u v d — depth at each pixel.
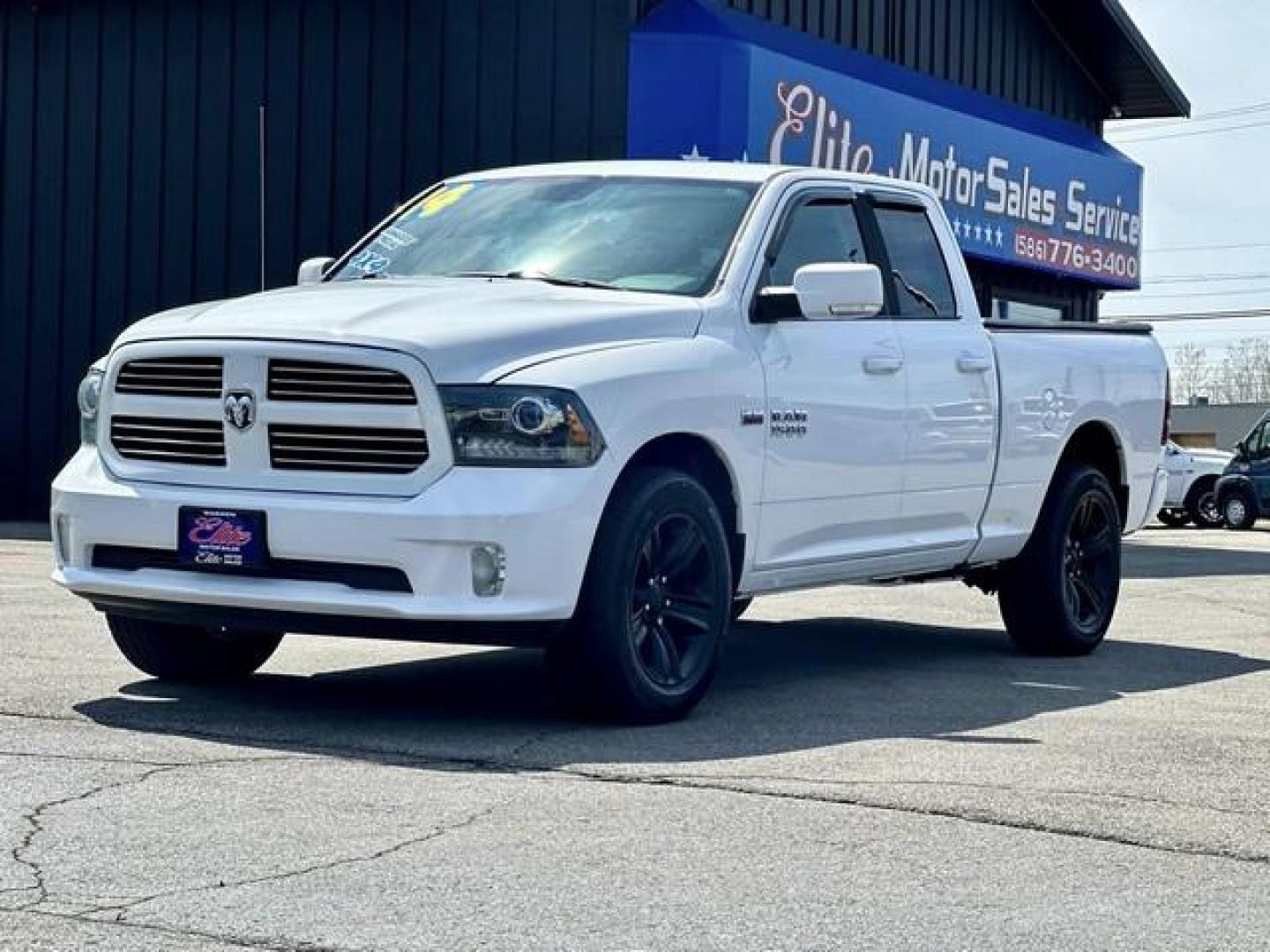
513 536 6.55
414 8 18.92
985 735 7.07
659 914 4.49
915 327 8.73
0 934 4.23
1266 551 21.44
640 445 6.95
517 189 8.54
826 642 10.34
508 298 7.21
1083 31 25.16
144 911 4.42
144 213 19.97
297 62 19.38
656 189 8.25
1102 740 7.03
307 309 7.00
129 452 7.11
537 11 18.44
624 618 6.88
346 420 6.67
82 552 7.17
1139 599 13.93
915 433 8.55
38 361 20.36
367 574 6.64
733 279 7.70
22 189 20.36
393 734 6.77
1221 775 6.35
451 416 6.59
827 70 18.52
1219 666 9.59
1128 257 25.34
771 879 4.83
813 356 7.94
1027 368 9.41
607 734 6.86
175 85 19.83
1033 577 9.67
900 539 8.64
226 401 6.84
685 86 17.25
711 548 7.25
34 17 20.28
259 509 6.70
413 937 4.26
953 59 23.30
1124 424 10.23
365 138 19.14
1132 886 4.89
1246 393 95.94
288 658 8.88
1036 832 5.43
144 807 5.44
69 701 7.30
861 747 6.73
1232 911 4.67
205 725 6.84
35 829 5.15
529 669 8.65
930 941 4.34
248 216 19.62
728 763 6.32
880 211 8.80
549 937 4.29
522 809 5.54
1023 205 22.28
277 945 4.19
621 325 7.16
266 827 5.25
